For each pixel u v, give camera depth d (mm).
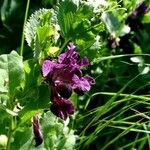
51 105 357
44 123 449
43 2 611
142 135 654
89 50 476
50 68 347
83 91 358
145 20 734
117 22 655
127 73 722
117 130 637
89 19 444
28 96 366
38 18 393
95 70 670
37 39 365
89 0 438
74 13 403
